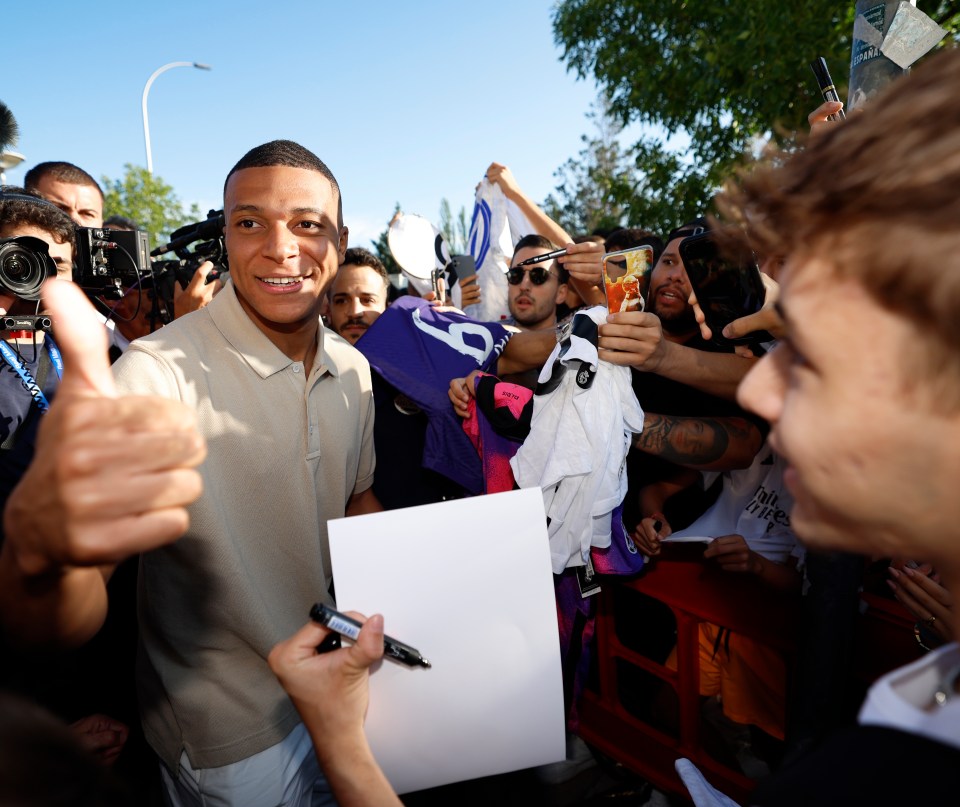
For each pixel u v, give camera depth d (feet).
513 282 9.86
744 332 4.56
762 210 1.62
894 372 1.34
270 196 4.48
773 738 6.68
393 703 3.02
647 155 29.12
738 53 21.95
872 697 1.48
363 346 7.00
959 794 1.20
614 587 7.30
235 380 4.56
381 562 3.04
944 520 1.41
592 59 31.81
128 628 6.70
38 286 5.95
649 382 7.47
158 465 1.79
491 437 5.95
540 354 6.96
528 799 6.46
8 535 1.84
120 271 8.23
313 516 4.89
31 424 5.57
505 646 3.13
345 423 5.32
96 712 6.03
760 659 6.05
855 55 4.74
